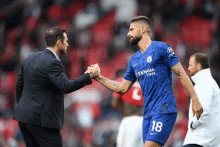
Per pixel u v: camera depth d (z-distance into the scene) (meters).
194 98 20.50
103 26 65.94
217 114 22.62
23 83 21.33
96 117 48.62
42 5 70.38
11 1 74.56
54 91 20.53
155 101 20.86
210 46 61.97
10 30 69.81
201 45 63.44
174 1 66.75
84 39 63.16
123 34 62.59
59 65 20.34
